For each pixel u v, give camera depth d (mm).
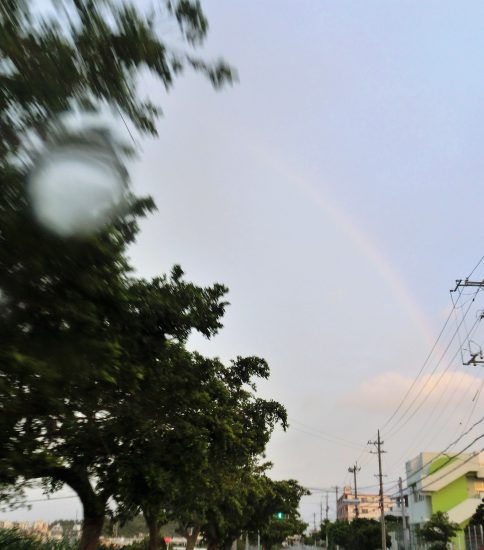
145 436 15773
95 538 17281
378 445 52500
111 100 6410
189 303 12633
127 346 11352
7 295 7281
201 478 17797
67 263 7289
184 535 39531
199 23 6398
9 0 5465
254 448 20016
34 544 20500
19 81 5766
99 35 5973
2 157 6020
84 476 16656
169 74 6676
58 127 6184
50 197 6578
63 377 9344
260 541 68938
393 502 76438
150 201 8734
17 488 15875
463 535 54375
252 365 17812
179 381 13852
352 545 70312
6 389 8672
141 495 16391
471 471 59188
